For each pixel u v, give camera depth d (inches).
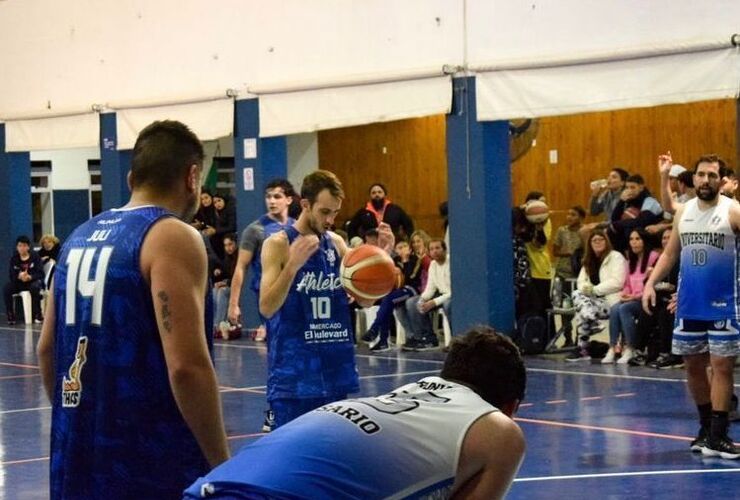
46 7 850.1
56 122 850.1
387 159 901.2
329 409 136.0
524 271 589.3
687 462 325.4
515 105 587.8
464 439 132.8
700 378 337.7
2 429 412.5
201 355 141.3
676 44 531.5
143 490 143.9
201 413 141.3
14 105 883.4
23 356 638.5
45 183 1008.2
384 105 644.7
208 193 748.6
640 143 774.5
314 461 126.7
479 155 601.6
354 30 662.5
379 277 281.4
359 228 677.9
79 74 831.7
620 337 534.3
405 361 569.0
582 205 802.8
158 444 144.1
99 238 147.8
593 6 561.6
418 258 629.9
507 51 592.7
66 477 147.3
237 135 729.0
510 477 134.6
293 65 695.7
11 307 840.3
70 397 147.6
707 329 329.7
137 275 143.3
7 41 884.0
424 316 616.1
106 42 809.5
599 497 287.1
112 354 144.2
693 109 749.3
